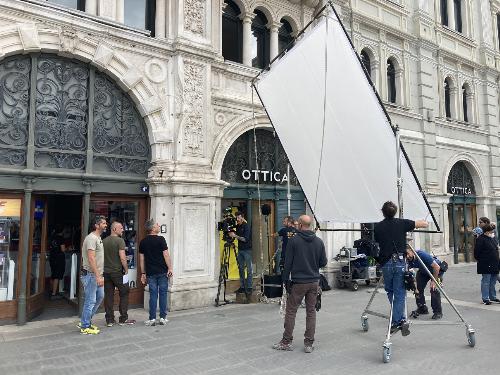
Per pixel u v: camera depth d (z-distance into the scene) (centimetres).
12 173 672
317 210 618
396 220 554
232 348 548
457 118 1627
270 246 1026
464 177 1667
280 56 654
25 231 688
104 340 587
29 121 695
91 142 756
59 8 715
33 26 687
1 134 675
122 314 677
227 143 923
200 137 866
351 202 591
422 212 560
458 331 637
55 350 542
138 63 811
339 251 1121
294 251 538
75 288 820
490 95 1781
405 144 1383
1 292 679
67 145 736
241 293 856
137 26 858
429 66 1509
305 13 1128
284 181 1066
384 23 1337
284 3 1092
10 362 496
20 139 694
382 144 545
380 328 651
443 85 1580
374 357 512
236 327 658
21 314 675
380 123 539
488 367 476
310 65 605
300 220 552
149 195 820
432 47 1525
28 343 575
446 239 1494
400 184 536
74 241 897
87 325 625
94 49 752
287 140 646
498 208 1747
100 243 636
